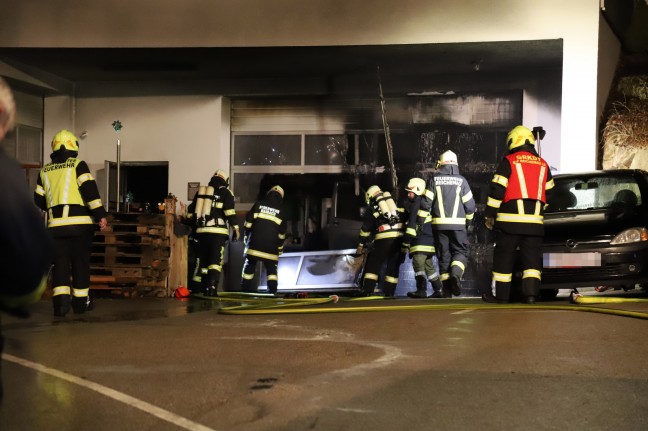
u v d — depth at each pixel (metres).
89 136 16.28
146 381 5.21
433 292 13.76
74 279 9.77
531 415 4.27
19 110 15.64
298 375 5.34
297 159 16.11
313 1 13.39
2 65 14.57
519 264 10.53
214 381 5.18
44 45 13.67
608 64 14.45
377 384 5.02
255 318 9.09
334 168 15.98
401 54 14.05
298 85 15.83
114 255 13.31
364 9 13.34
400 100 15.74
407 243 12.31
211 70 15.27
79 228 9.45
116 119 16.23
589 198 11.02
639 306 9.21
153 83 16.11
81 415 4.38
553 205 11.09
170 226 13.49
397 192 15.41
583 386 4.89
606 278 9.84
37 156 16.11
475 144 15.52
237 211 16.22
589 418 4.20
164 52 13.95
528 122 15.18
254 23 13.48
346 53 13.97
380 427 4.07
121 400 4.70
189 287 15.16
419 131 15.69
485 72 15.32
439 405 4.49
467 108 15.55
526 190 9.62
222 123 15.99
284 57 14.25
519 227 9.62
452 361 5.74
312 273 14.29
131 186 16.92
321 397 4.71
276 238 13.57
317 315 9.19
